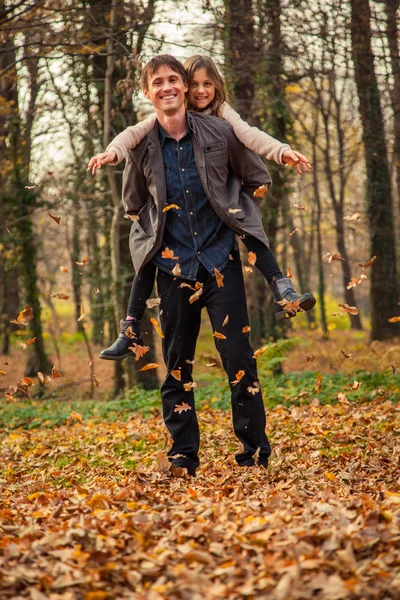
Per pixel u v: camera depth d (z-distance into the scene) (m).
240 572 2.55
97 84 14.64
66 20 10.52
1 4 10.72
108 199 16.30
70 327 36.03
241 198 4.69
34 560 2.73
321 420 8.16
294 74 14.87
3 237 18.42
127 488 3.88
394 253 18.75
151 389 15.00
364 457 5.68
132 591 2.53
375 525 2.91
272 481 4.50
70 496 4.06
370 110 16.73
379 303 18.75
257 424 4.77
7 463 7.34
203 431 8.22
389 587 2.36
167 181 4.57
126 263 15.12
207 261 4.53
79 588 2.53
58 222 4.55
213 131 4.57
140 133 4.60
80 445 8.05
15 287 27.45
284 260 28.59
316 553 2.62
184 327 4.69
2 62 16.08
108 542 2.88
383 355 12.45
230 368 4.63
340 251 28.53
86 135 15.49
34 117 17.44
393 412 8.35
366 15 12.48
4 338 28.36
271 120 15.74
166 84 4.53
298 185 26.75
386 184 18.58
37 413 12.30
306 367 18.14
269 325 18.08
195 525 3.00
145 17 11.80
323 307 27.91
